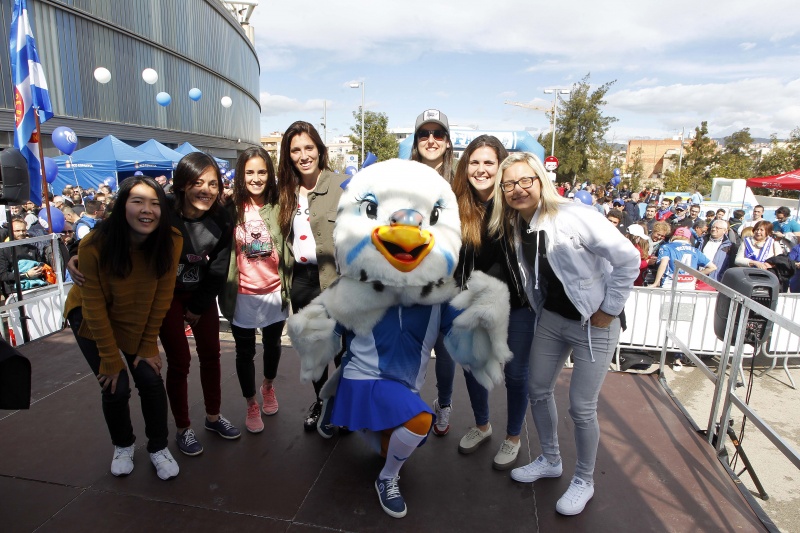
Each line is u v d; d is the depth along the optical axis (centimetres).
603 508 275
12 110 1725
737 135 4778
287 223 324
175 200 290
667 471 309
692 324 581
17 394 213
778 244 722
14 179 435
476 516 266
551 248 248
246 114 4725
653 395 411
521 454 324
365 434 291
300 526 256
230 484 287
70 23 2033
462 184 286
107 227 251
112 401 276
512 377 295
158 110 2766
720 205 1759
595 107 3184
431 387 420
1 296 594
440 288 260
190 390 401
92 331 258
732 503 281
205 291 302
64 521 255
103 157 1402
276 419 360
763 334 379
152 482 287
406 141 443
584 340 258
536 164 247
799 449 430
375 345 263
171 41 2892
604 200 1608
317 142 315
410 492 284
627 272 236
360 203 257
